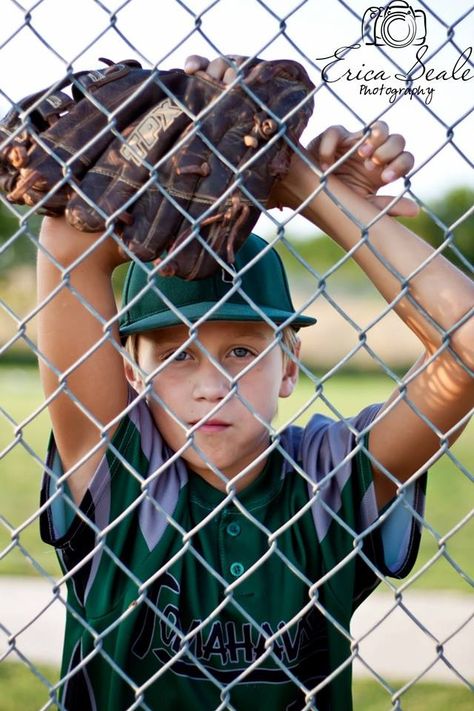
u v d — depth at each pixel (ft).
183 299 8.71
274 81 6.96
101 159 6.89
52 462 8.22
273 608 8.62
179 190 6.77
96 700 8.52
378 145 7.43
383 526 8.70
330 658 8.61
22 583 22.30
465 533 28.73
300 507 8.91
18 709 15.66
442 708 16.10
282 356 9.21
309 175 7.54
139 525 8.56
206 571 8.68
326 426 9.26
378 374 73.36
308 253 84.89
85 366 7.88
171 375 8.64
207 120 6.83
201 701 8.43
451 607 21.12
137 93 6.16
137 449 8.57
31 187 6.82
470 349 7.43
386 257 7.54
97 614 8.43
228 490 6.41
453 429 6.64
